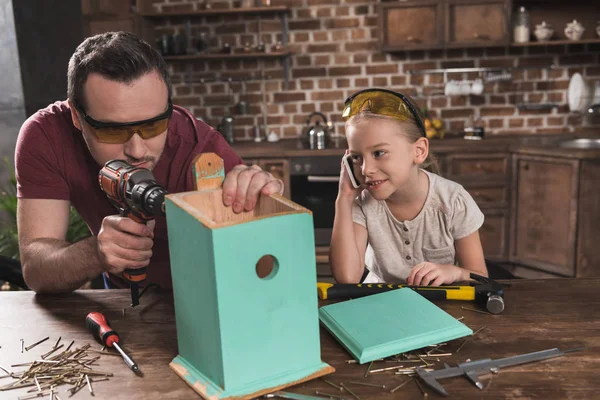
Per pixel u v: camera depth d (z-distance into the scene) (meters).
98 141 1.10
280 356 0.76
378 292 1.03
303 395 0.73
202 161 0.83
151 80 1.07
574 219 3.16
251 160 3.48
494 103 3.85
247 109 3.96
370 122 1.21
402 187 1.37
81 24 3.35
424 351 0.84
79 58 1.08
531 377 0.75
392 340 0.82
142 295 1.09
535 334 0.88
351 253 1.37
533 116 3.83
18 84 2.76
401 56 3.84
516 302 1.00
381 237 1.49
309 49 3.89
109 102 1.04
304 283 0.76
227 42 3.92
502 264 3.52
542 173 3.25
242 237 0.70
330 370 0.79
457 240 1.47
